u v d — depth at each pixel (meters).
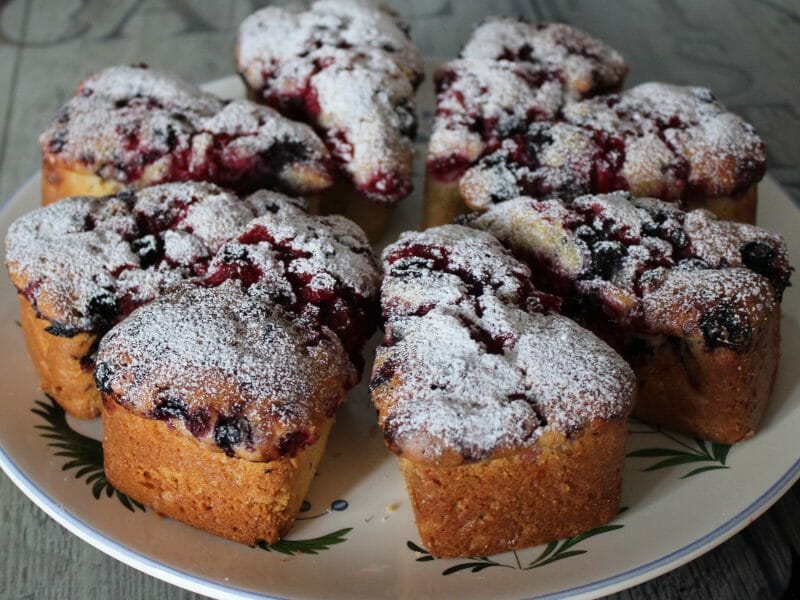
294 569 0.24
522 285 0.26
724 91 0.46
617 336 0.28
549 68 0.36
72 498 0.25
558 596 0.22
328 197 0.35
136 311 0.26
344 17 0.39
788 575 0.25
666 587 0.25
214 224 0.29
